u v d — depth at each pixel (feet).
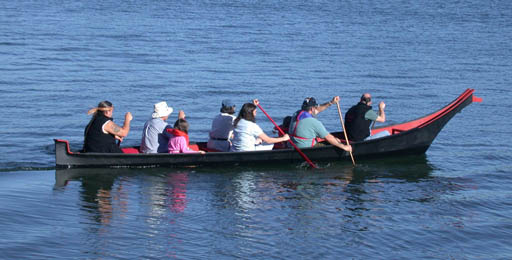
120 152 43.55
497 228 32.68
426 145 49.62
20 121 59.11
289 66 102.42
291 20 181.98
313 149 45.09
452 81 91.81
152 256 27.25
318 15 198.80
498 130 60.64
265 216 33.40
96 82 82.94
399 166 46.24
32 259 26.30
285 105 72.28
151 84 82.84
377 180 41.98
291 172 43.68
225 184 39.88
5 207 33.06
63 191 36.83
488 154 50.57
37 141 51.42
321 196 37.65
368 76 94.63
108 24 159.63
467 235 31.58
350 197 37.60
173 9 208.33
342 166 45.80
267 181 40.96
